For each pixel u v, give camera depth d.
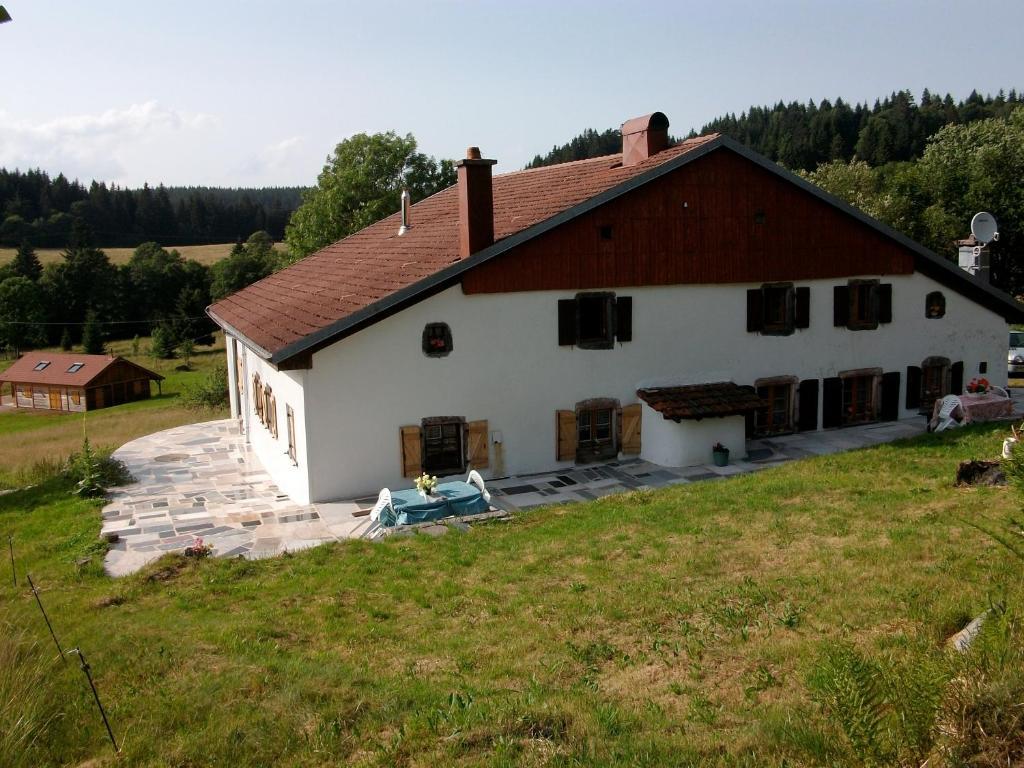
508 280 16.91
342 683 7.77
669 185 18.11
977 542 9.80
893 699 5.26
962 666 5.51
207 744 6.75
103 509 16.52
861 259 20.42
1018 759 4.71
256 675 8.03
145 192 140.62
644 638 8.41
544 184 22.03
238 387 27.19
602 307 18.12
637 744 6.16
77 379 54.38
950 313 21.86
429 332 16.50
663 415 17.69
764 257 19.28
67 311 81.50
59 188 143.50
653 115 19.58
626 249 17.91
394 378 16.33
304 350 15.37
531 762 6.06
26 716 7.11
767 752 5.86
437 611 9.79
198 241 145.12
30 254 90.31
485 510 14.75
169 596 11.19
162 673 8.32
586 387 17.98
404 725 6.80
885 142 95.31
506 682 7.68
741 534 11.48
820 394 20.47
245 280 82.06
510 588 10.38
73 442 33.03
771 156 108.94
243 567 12.18
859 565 9.61
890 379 21.25
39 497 18.08
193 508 16.28
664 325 18.55
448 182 50.53
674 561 10.64
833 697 5.39
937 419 18.92
